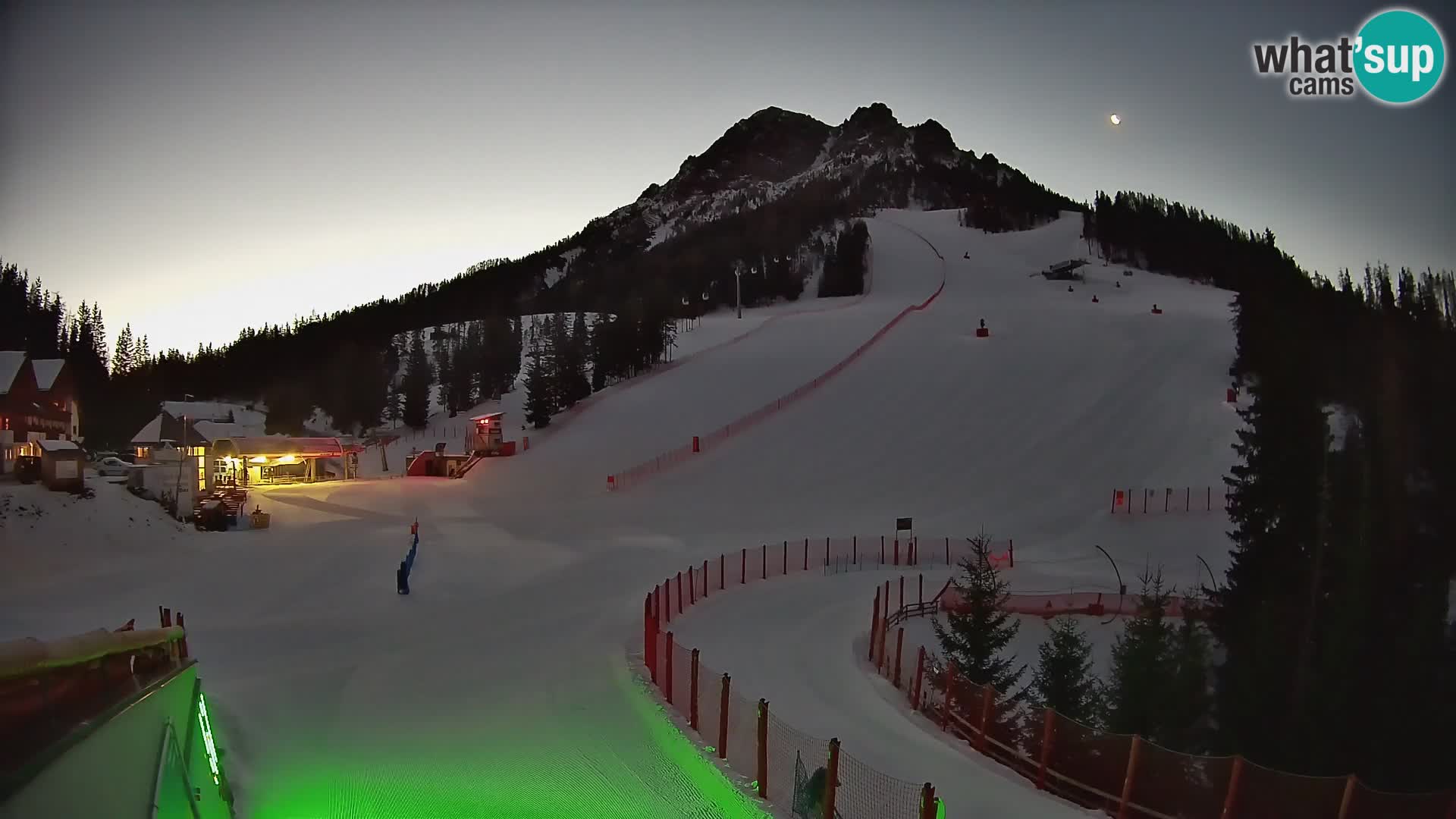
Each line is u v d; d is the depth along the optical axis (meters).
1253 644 26.53
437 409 103.69
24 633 26.16
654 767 15.48
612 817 13.37
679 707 18.91
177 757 9.42
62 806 5.76
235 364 128.25
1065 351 84.06
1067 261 161.38
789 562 42.03
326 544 40.72
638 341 92.81
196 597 31.69
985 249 189.38
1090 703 25.44
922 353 86.25
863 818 12.98
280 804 13.70
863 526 50.78
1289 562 30.41
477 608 30.66
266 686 20.97
